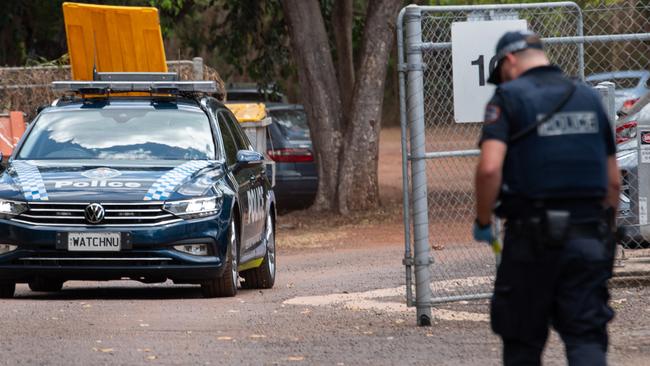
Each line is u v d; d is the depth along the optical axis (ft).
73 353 77.51
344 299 110.83
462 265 129.29
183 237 107.14
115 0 282.77
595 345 55.06
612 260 55.98
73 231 106.11
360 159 231.30
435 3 260.21
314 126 234.38
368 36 230.68
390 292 116.26
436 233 156.97
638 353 77.05
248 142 141.38
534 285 55.21
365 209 231.71
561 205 55.06
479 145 56.08
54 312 98.17
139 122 121.19
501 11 92.12
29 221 106.83
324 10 284.00
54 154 117.29
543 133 55.11
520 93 55.57
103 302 107.34
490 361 75.20
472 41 89.71
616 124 118.11
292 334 87.30
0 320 92.68
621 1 129.59
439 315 96.99
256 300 111.14
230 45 298.35
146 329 88.79
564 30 99.04
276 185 236.22
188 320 94.27
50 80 200.13
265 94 298.35
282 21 293.02
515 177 55.31
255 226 124.98
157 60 161.27
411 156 90.79
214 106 128.57
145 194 107.34
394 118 588.09
